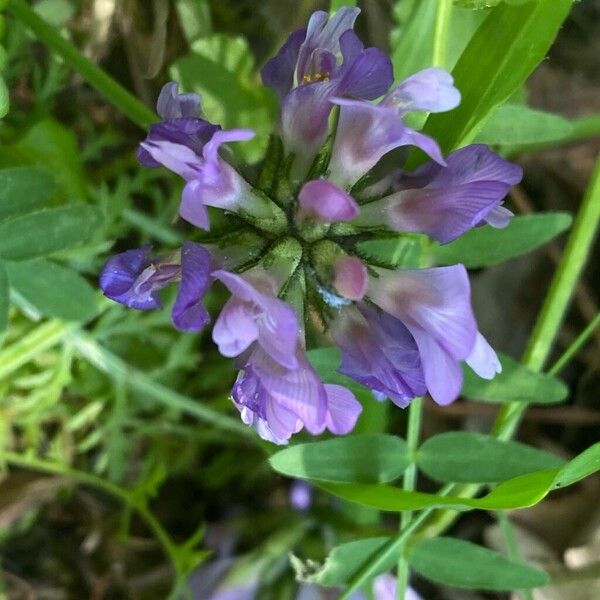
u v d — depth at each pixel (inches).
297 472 2.0
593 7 3.0
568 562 2.8
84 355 2.7
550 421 3.0
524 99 2.5
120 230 2.6
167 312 2.6
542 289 3.0
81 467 2.9
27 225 2.0
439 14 2.0
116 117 2.8
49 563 2.9
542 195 3.1
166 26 2.6
